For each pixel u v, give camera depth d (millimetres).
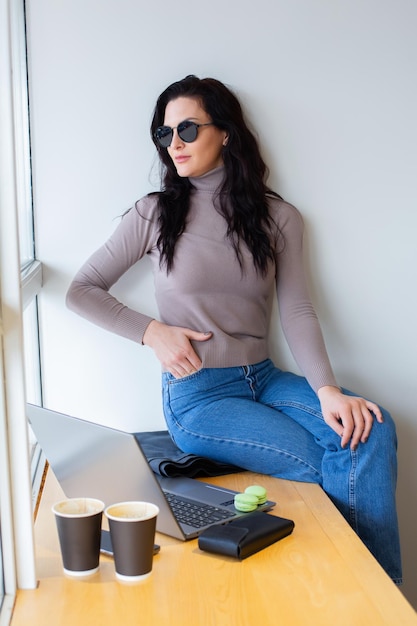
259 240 2426
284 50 2570
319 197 2637
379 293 2691
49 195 2555
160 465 2090
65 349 2613
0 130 1354
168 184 2471
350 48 2592
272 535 1622
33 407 1743
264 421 2250
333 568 1492
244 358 2414
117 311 2400
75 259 2580
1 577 1378
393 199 2658
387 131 2633
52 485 2016
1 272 1377
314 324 2453
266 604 1332
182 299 2402
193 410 2342
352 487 2070
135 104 2543
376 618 1282
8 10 1339
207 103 2398
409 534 2764
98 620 1273
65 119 2531
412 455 2748
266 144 2602
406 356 2723
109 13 2506
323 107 2604
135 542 1405
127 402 2646
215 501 1895
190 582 1421
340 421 2213
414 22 2604
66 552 1445
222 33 2547
